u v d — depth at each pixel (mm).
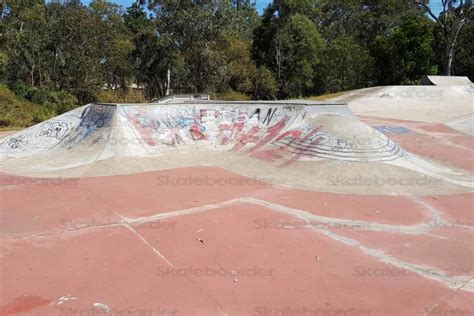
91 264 4609
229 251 5035
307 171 9039
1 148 11797
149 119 11695
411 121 18031
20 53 28797
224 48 36312
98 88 29172
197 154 11086
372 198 7445
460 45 41594
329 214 6539
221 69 33875
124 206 6750
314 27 40750
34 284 4133
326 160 9344
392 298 3998
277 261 4785
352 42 40062
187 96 19734
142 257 4812
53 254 4863
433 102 23297
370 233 5754
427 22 41062
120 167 9492
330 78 39000
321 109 11703
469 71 42594
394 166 9102
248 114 12469
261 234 5621
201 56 32688
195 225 5914
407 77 40375
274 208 6777
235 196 7438
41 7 32844
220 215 6375
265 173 9164
